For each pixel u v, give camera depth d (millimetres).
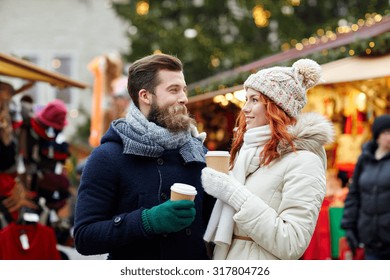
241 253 4637
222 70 23938
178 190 4504
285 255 4477
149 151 4719
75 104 28625
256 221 4477
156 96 4773
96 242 4586
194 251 4793
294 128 4664
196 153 4906
